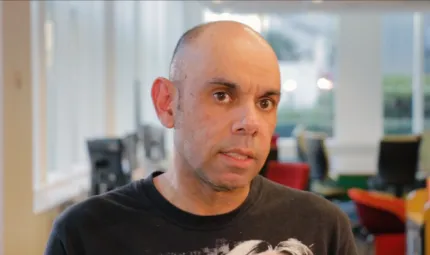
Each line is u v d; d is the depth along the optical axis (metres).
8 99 2.90
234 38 0.94
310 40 8.23
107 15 5.07
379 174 6.29
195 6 7.75
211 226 0.99
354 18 7.69
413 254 2.97
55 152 4.36
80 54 4.80
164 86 1.00
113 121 5.15
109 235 0.99
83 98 4.84
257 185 1.05
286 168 4.00
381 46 7.71
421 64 7.88
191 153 0.95
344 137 7.77
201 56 0.94
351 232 1.11
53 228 1.02
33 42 3.67
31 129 3.17
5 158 2.86
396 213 3.63
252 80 0.92
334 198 6.07
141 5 6.43
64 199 3.62
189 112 0.94
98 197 1.04
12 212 2.93
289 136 8.27
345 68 7.74
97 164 3.45
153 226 0.99
